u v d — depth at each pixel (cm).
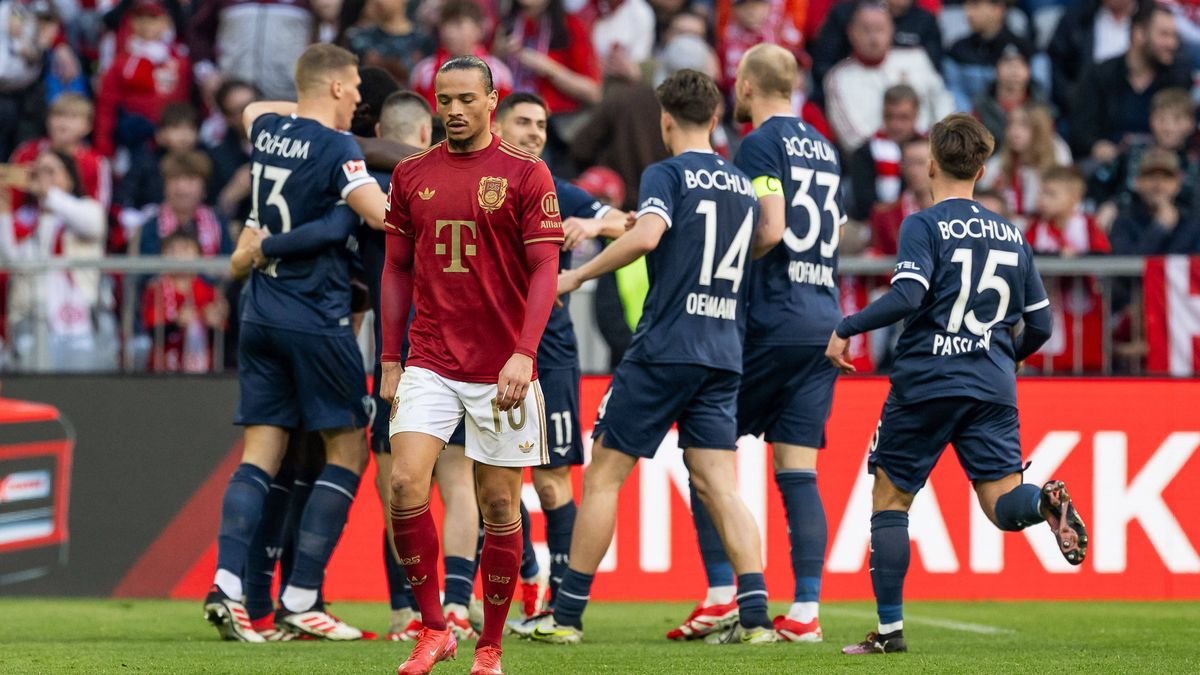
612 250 1936
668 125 2028
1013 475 1797
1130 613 2595
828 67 4062
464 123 1448
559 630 2011
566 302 2250
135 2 3956
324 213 2033
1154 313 2983
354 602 2791
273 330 2034
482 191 1452
